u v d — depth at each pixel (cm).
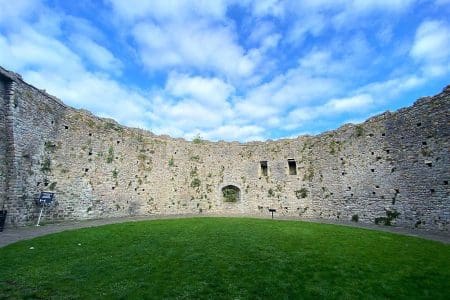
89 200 2002
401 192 1731
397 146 1798
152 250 983
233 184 2702
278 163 2616
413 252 995
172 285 673
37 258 847
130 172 2331
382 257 922
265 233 1354
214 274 750
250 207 2609
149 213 2378
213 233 1334
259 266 820
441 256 943
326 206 2219
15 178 1477
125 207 2234
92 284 668
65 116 1945
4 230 1330
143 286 663
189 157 2711
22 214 1526
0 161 1428
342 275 752
